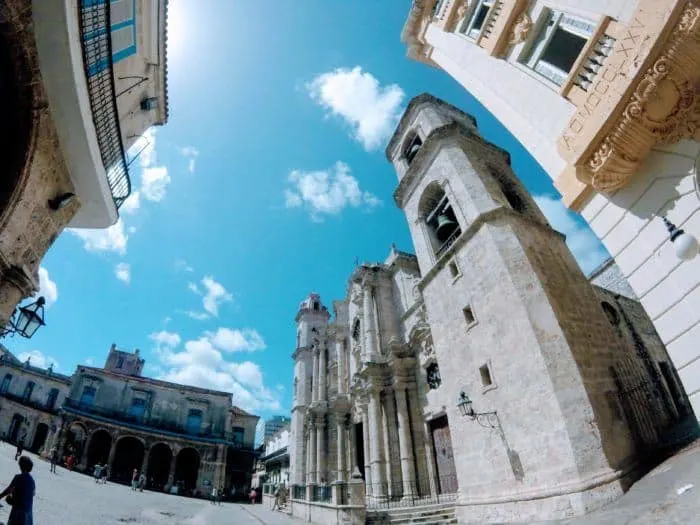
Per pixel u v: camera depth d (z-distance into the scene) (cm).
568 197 859
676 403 1738
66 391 4747
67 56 766
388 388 2375
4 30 705
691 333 643
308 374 4025
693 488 738
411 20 1892
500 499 1223
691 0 553
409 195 2323
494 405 1344
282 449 4853
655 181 696
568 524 896
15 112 799
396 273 2931
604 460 1035
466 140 2092
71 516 1270
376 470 2167
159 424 4616
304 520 2061
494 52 1227
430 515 1540
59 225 980
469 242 1653
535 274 1389
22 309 843
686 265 653
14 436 4147
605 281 2600
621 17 798
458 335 1614
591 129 710
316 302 4650
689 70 594
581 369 1192
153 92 1441
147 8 1238
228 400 5134
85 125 871
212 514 2417
